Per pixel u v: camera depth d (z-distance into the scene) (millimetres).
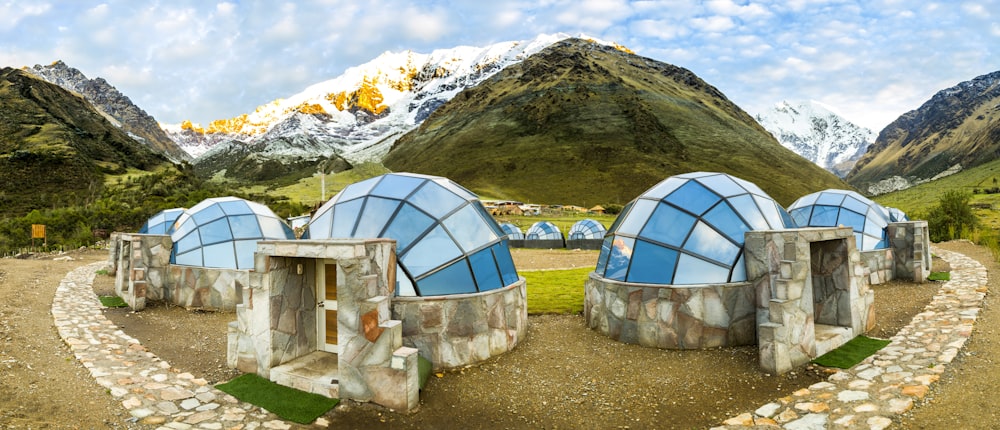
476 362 8969
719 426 6305
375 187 10773
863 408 6383
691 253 9859
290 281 8273
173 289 14438
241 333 8273
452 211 10367
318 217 10984
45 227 36750
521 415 6848
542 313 13195
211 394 7207
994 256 20438
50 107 132750
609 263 11086
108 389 7113
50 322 11125
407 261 9211
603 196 120562
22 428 5594
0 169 78875
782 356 7988
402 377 6762
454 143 170375
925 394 6668
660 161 136500
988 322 10047
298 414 6613
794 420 6230
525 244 42656
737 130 173750
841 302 9742
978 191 117375
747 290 9430
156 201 64312
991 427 5742
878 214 17984
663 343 9609
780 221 10820
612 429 6430
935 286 15016
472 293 9258
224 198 16984
